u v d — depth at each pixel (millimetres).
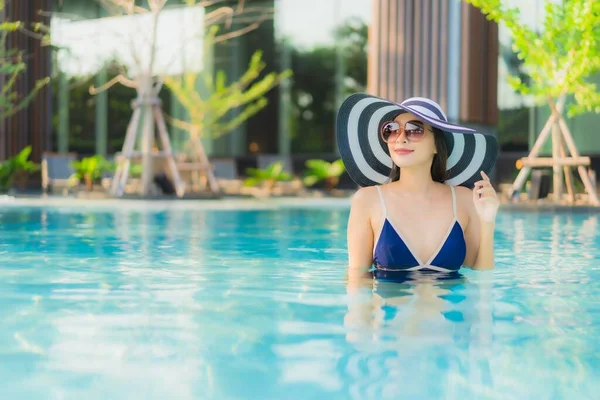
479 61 12898
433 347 2008
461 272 3471
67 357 1912
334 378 1719
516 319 2391
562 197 9828
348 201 12500
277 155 17484
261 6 19250
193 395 1595
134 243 5070
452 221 3439
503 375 1746
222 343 2061
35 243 5043
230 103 18266
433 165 3521
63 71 18641
